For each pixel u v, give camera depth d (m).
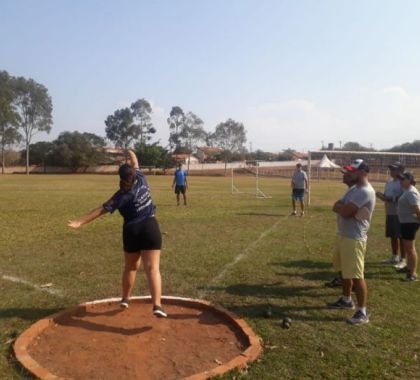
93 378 3.89
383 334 4.94
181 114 112.88
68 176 62.56
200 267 7.78
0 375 3.89
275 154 120.56
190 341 4.66
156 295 4.90
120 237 10.64
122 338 4.69
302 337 4.82
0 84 77.38
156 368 4.08
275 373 4.00
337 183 44.78
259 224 13.42
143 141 109.12
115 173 80.56
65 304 5.77
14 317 5.27
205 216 15.31
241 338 4.76
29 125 78.62
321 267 7.95
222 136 113.38
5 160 86.94
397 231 8.22
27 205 18.77
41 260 8.18
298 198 15.89
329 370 4.09
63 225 12.66
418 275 7.54
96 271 7.40
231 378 3.89
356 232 5.35
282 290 6.54
